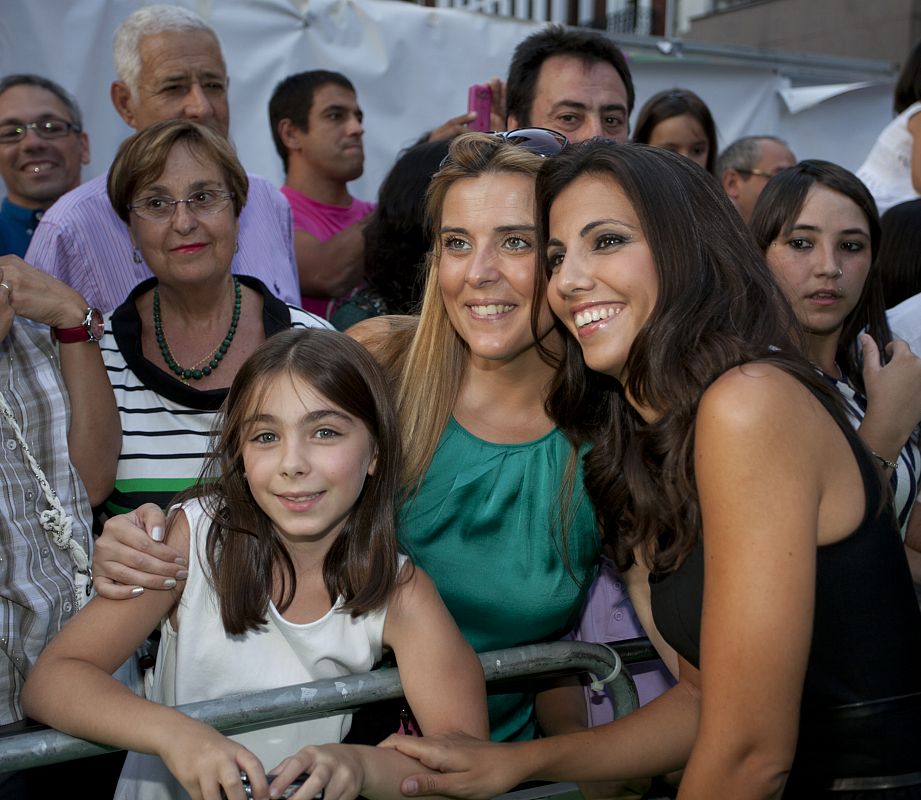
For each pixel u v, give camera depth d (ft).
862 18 24.09
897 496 6.69
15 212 11.01
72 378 6.05
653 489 4.64
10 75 11.73
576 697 6.29
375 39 14.28
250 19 13.51
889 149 11.83
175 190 6.77
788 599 3.80
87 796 5.72
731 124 17.67
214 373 7.01
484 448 5.73
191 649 5.09
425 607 5.12
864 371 6.47
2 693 5.33
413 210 8.38
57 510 5.62
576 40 9.96
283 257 10.12
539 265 5.19
